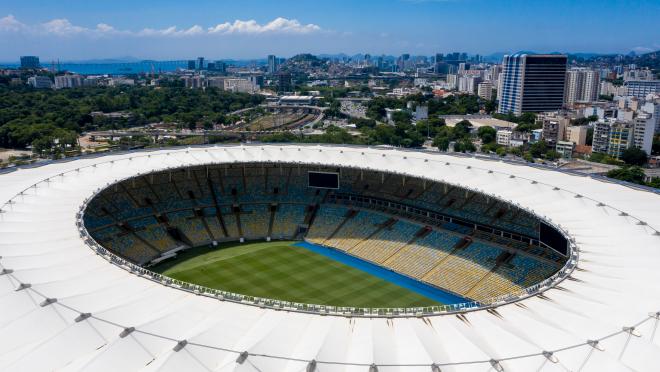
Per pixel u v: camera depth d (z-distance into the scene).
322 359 48.53
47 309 55.53
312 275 108.06
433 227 115.31
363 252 117.06
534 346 50.75
